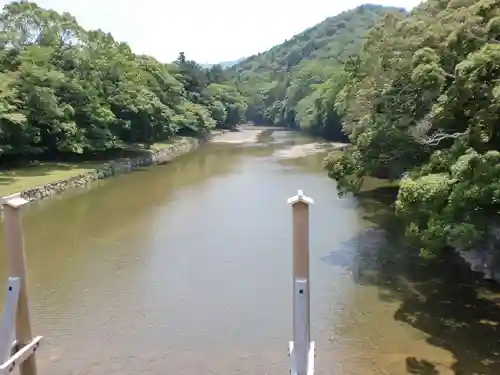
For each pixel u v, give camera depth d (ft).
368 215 80.12
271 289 51.72
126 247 66.59
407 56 51.90
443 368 35.24
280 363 37.29
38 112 112.47
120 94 142.61
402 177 52.06
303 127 246.88
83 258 62.28
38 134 113.09
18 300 26.71
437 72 42.52
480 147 39.52
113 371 36.52
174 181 116.37
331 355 37.81
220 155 166.40
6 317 26.23
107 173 124.16
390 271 55.11
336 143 194.29
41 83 114.52
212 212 85.15
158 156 159.74
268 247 65.67
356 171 63.52
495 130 39.37
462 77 38.27
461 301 46.42
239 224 77.30
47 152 126.41
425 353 37.50
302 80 301.02
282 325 43.60
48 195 99.45
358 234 69.72
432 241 37.52
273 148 184.24
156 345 40.32
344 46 435.94
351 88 83.87
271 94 352.08
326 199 92.43
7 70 114.32
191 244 67.41
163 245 67.15
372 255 60.64
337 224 75.20
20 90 109.70
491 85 37.19
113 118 132.26
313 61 381.19
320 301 47.75
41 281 54.65
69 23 138.10
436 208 37.73
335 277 53.72
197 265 59.26
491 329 40.81
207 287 52.49
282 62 542.98
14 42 125.59
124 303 48.70
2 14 130.21
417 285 50.83
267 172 126.82
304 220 23.67
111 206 90.79
